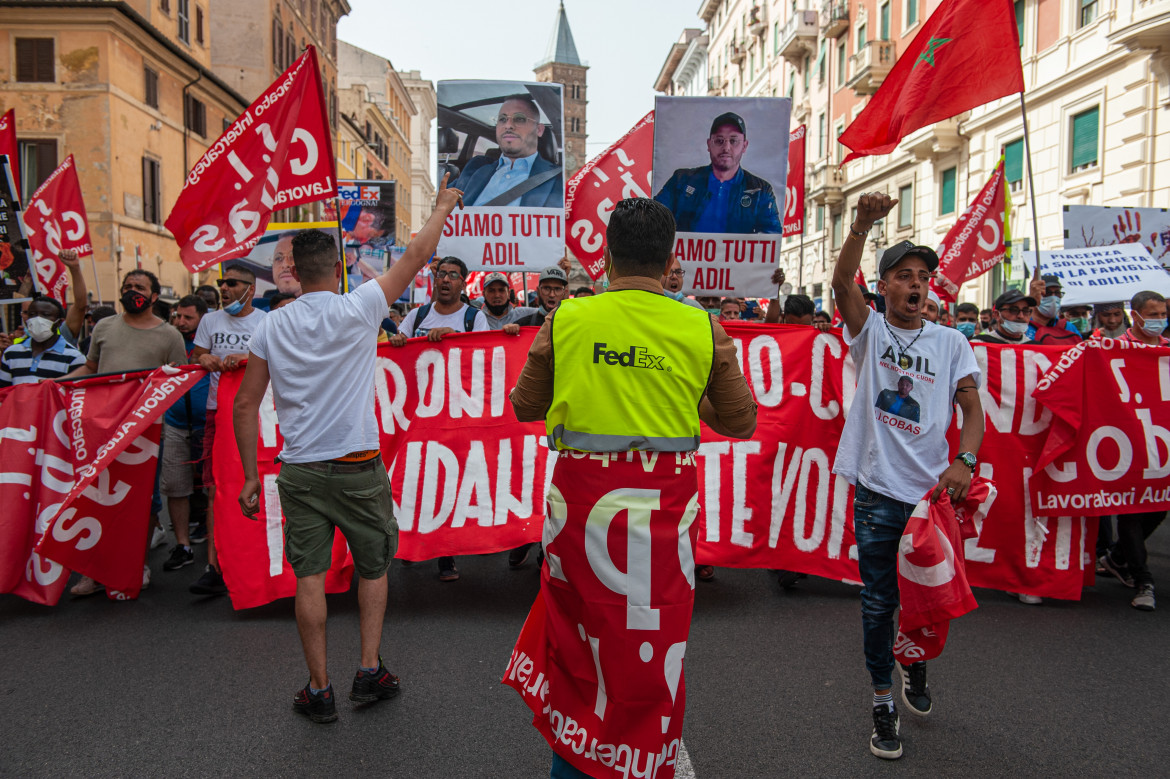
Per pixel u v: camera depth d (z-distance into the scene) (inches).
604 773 86.6
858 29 1171.3
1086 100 680.4
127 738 126.6
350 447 134.0
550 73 4124.0
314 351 133.1
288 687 145.3
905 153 1002.7
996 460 199.2
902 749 122.3
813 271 1378.0
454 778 114.8
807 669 152.3
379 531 138.8
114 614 186.1
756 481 201.9
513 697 140.6
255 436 138.8
